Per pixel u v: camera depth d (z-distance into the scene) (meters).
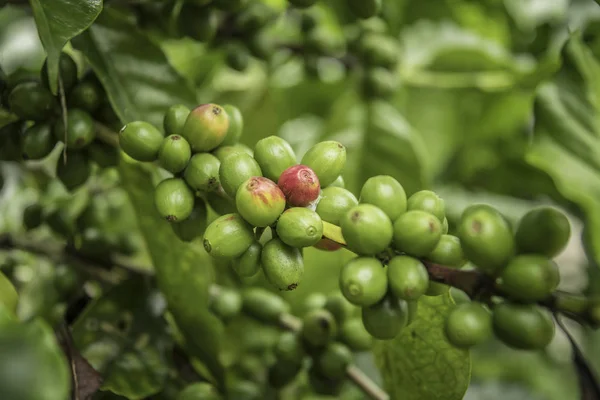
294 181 0.46
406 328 0.51
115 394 0.55
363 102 0.77
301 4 0.58
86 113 0.53
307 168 0.47
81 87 0.53
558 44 0.89
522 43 0.91
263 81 0.75
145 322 0.57
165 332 0.57
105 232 0.63
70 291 0.58
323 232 0.47
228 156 0.48
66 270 0.58
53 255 0.61
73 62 0.53
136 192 0.56
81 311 0.58
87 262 0.60
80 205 0.63
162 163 0.50
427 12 0.86
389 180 0.47
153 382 0.56
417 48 0.85
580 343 0.94
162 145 0.50
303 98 0.83
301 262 0.47
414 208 0.48
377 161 0.77
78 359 0.54
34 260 0.62
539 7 0.91
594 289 0.74
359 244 0.46
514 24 0.89
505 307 0.45
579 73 0.61
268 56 0.66
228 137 0.51
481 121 0.86
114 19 0.55
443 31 0.87
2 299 0.56
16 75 0.54
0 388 0.54
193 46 0.73
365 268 0.46
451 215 0.80
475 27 0.89
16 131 0.54
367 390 0.60
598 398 0.45
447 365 0.51
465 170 0.86
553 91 0.61
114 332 0.57
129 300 0.57
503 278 0.45
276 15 0.65
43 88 0.52
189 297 0.57
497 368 0.90
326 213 0.47
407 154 0.76
